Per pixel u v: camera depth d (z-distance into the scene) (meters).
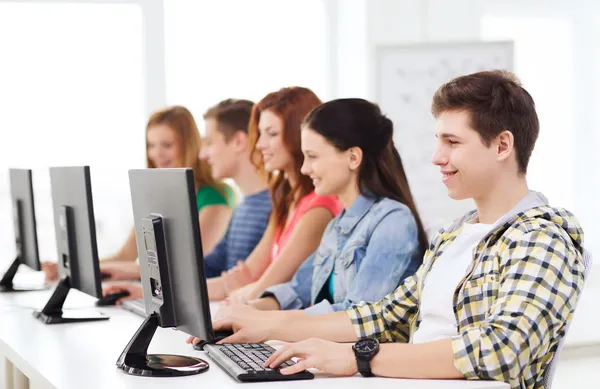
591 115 5.57
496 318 1.82
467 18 5.61
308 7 5.82
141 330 2.17
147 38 5.46
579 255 1.90
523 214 1.93
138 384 1.95
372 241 2.72
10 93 5.18
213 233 4.20
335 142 2.80
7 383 3.14
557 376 4.48
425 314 2.12
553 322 1.80
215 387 1.89
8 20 5.16
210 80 5.62
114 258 4.36
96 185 5.36
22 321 3.04
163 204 2.09
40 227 5.20
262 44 5.74
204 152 4.13
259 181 4.04
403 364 1.90
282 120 3.36
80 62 5.32
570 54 5.60
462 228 2.14
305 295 3.10
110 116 5.39
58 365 2.20
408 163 5.32
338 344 2.01
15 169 3.98
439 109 2.02
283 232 3.46
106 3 5.36
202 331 2.00
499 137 1.96
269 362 2.01
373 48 5.62
